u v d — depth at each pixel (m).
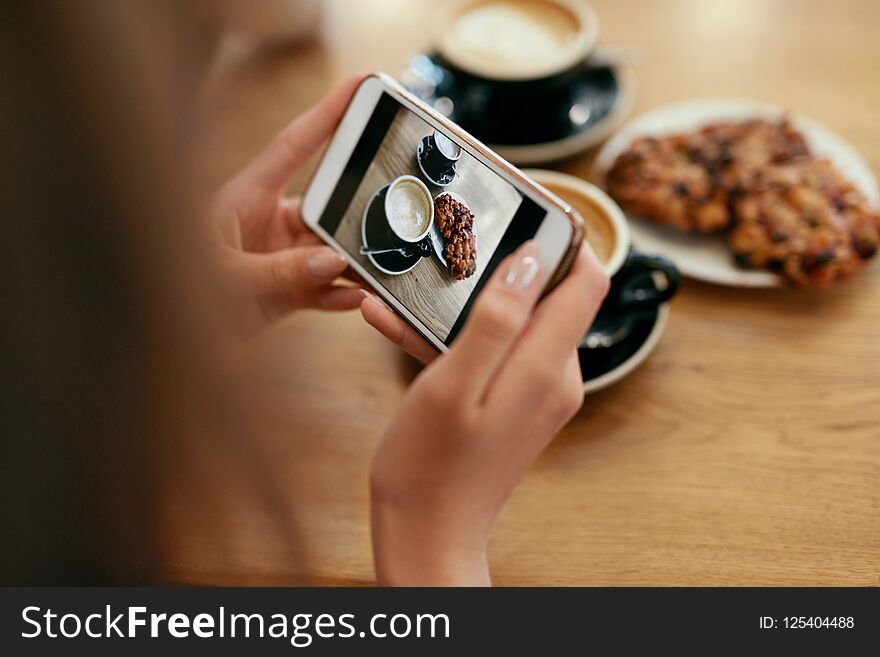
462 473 0.49
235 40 1.06
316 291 0.69
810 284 0.76
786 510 0.63
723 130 0.88
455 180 0.56
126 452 0.34
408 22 1.11
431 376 0.47
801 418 0.69
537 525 0.64
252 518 0.59
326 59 1.06
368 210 0.61
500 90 0.94
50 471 0.34
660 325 0.74
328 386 0.73
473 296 0.55
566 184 0.75
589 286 0.51
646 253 0.70
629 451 0.68
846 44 1.03
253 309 0.63
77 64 0.26
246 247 0.70
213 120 0.90
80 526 0.36
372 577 0.61
